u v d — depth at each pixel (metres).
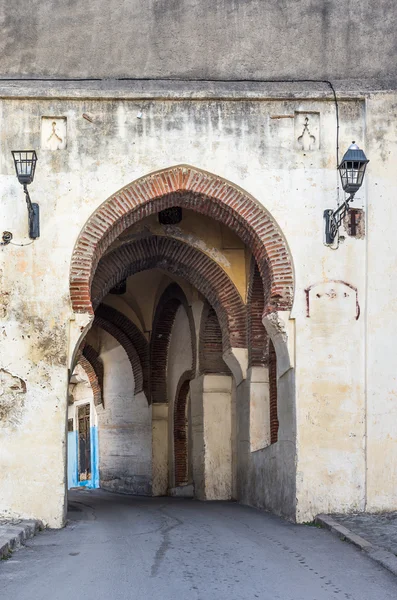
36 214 13.54
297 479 13.28
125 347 25.36
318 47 14.31
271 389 16.89
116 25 14.34
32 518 12.97
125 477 26.22
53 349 13.34
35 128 13.75
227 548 10.55
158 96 13.84
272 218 13.79
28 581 8.47
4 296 13.40
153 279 23.80
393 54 14.32
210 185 13.91
